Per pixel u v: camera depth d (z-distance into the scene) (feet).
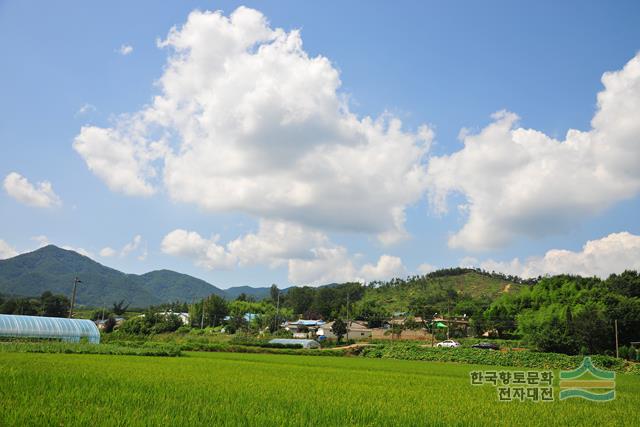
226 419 38.86
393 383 83.71
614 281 319.06
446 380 93.61
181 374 75.92
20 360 90.17
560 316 256.11
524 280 562.66
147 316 339.16
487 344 242.37
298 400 52.24
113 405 42.27
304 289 542.57
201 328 367.66
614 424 47.34
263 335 312.91
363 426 40.04
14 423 33.14
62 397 44.96
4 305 352.28
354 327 351.05
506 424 44.62
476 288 536.01
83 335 180.96
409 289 542.57
